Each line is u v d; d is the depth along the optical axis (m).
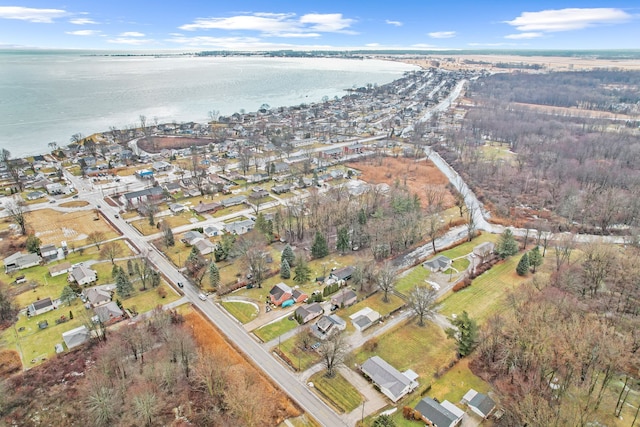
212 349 76.69
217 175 182.38
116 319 86.25
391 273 94.56
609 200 134.88
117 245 115.25
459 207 148.88
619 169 172.75
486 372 72.56
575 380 66.56
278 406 65.12
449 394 68.38
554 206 148.12
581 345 64.69
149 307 91.56
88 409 63.84
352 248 119.56
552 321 71.12
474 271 106.12
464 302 93.88
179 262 110.38
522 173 177.62
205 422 62.88
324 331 81.75
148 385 68.19
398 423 62.44
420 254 117.44
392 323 86.81
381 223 121.38
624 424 60.81
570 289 92.00
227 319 87.75
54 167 191.62
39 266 108.31
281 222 128.62
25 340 81.00
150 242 121.94
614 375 69.44
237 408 61.91
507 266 109.44
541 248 119.38
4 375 72.00
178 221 136.62
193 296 96.25
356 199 143.75
